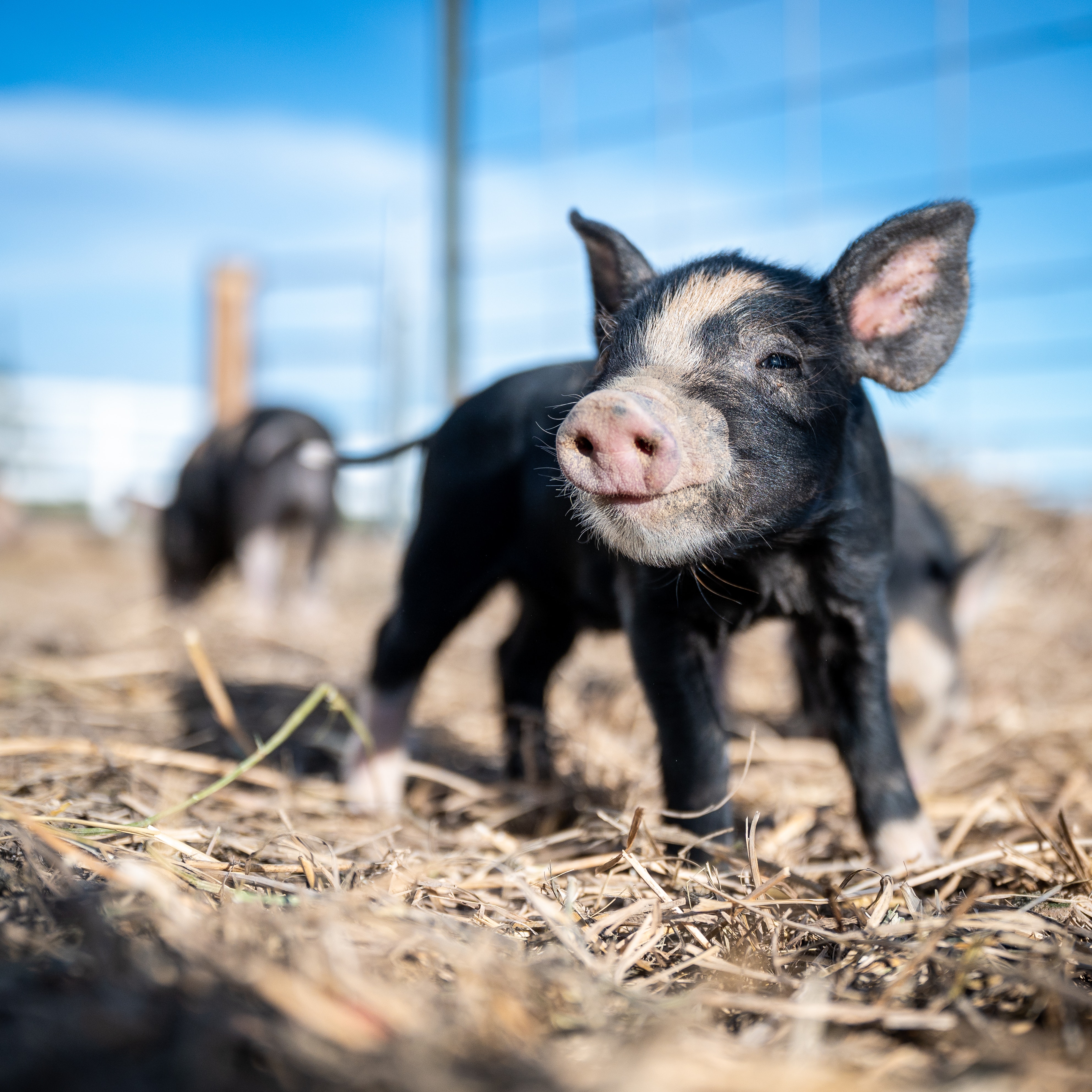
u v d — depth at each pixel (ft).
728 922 0.92
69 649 2.64
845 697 1.23
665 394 1.01
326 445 2.21
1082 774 1.53
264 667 2.56
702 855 1.13
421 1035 0.61
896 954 0.84
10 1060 0.56
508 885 1.02
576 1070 0.61
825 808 1.46
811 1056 0.67
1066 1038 0.70
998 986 0.77
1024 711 2.09
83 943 0.72
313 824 1.30
